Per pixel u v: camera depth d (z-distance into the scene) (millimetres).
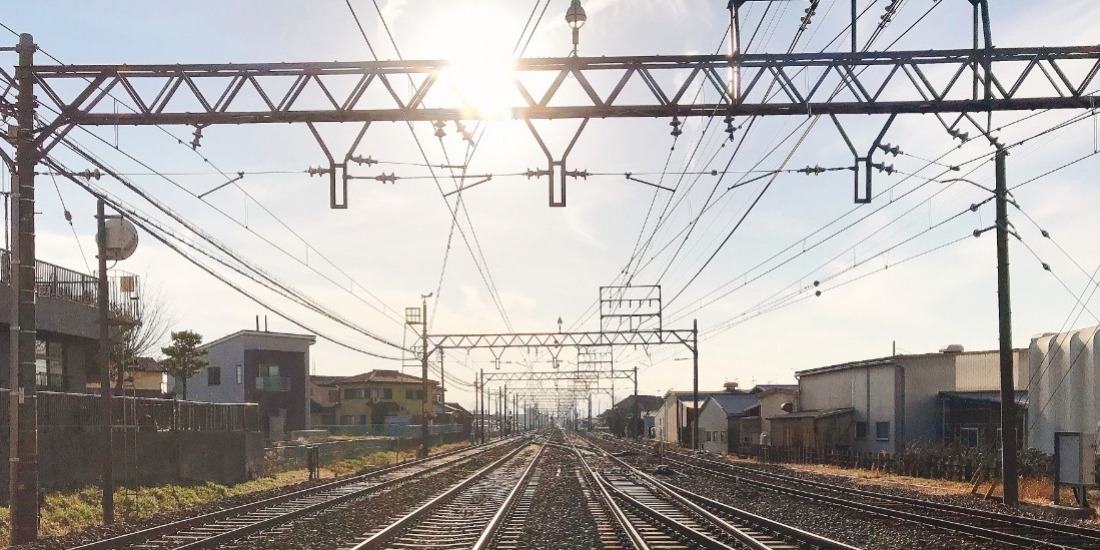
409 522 15625
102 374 16984
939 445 30625
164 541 13664
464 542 13195
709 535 14016
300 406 57188
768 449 44938
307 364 58031
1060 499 20000
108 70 12227
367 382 75312
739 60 11633
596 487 25188
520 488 24438
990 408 32812
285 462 34750
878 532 14250
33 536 13703
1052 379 26188
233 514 17406
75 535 14391
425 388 45688
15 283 13523
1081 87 11734
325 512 18281
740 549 12570
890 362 36594
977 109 11797
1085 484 18141
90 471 20797
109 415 16906
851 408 40594
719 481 28250
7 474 17375
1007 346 19078
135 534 13656
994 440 32312
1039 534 13695
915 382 36000
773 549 12391
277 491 23656
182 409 25562
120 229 17078
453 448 68438
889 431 36656
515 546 12969
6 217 13414
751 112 11828
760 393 54656
